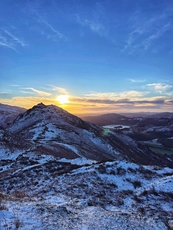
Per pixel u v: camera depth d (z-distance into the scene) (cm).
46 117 10775
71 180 2362
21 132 8544
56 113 11962
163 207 1916
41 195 1953
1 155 4309
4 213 955
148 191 2194
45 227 892
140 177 2719
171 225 1347
